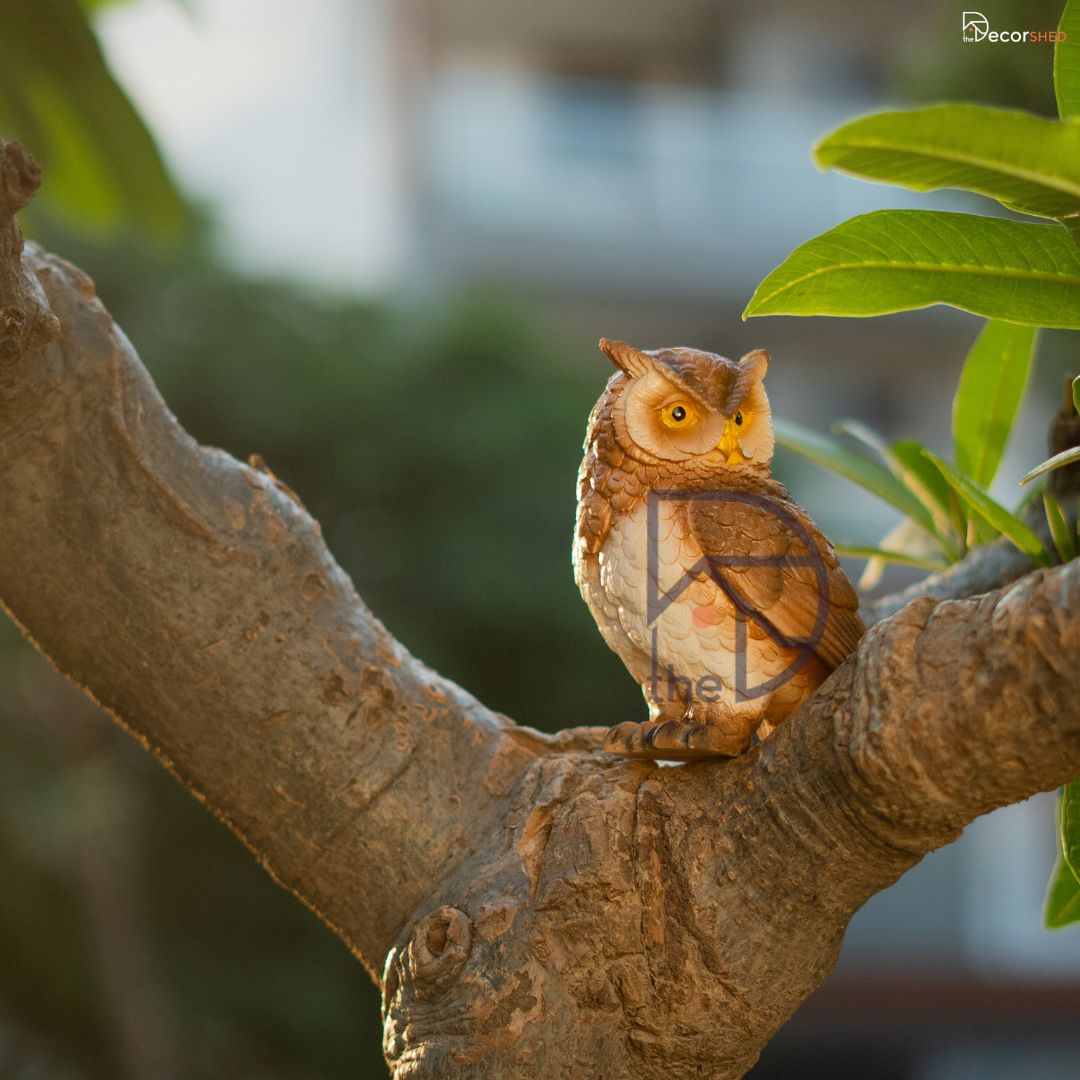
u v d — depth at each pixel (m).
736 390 3.21
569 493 11.02
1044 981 13.30
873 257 3.17
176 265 10.75
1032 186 3.08
